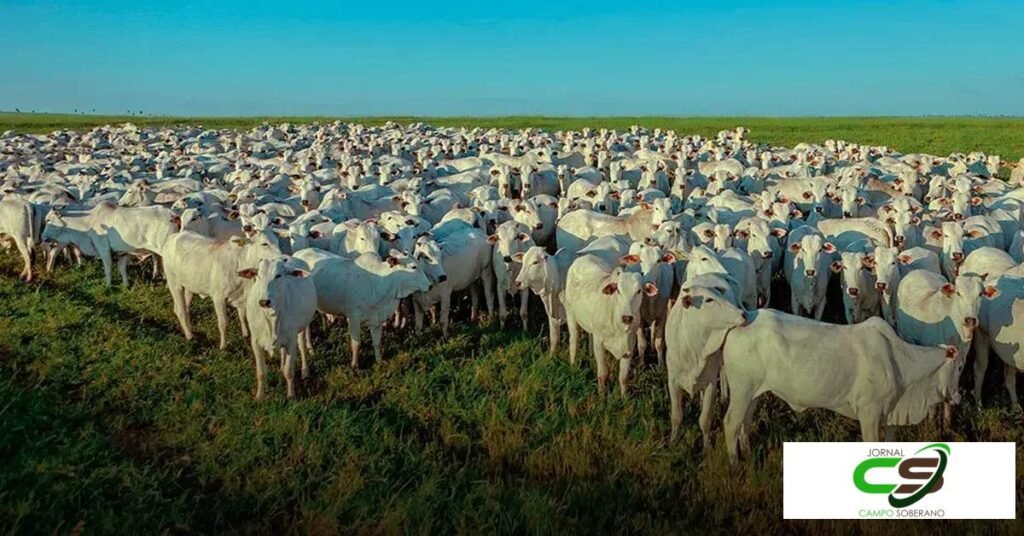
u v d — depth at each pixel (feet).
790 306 51.60
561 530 26.09
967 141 189.67
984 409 34.94
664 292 40.29
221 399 36.24
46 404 34.91
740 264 42.01
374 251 44.86
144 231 55.26
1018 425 33.55
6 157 106.32
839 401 28.48
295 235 50.26
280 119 330.54
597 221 54.65
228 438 32.14
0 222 57.57
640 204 58.29
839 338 28.25
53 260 60.49
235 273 42.93
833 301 52.42
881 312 44.42
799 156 98.43
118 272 61.05
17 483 28.04
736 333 29.30
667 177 83.51
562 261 43.39
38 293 52.85
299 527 26.45
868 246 46.85
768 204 60.54
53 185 75.77
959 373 31.68
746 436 30.78
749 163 98.27
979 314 34.60
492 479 29.78
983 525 25.81
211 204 61.46
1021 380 39.19
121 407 35.63
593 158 101.35
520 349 43.34
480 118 354.95
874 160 105.81
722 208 60.23
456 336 46.09
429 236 45.93
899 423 29.14
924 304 35.42
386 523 25.76
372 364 42.50
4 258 64.80
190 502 27.99
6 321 46.68
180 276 44.55
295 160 103.24
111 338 44.11
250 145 126.72
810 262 44.78
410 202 63.05
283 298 36.17
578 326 40.32
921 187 77.71
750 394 29.53
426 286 41.83
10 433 31.76
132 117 344.49
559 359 41.70
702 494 28.48
